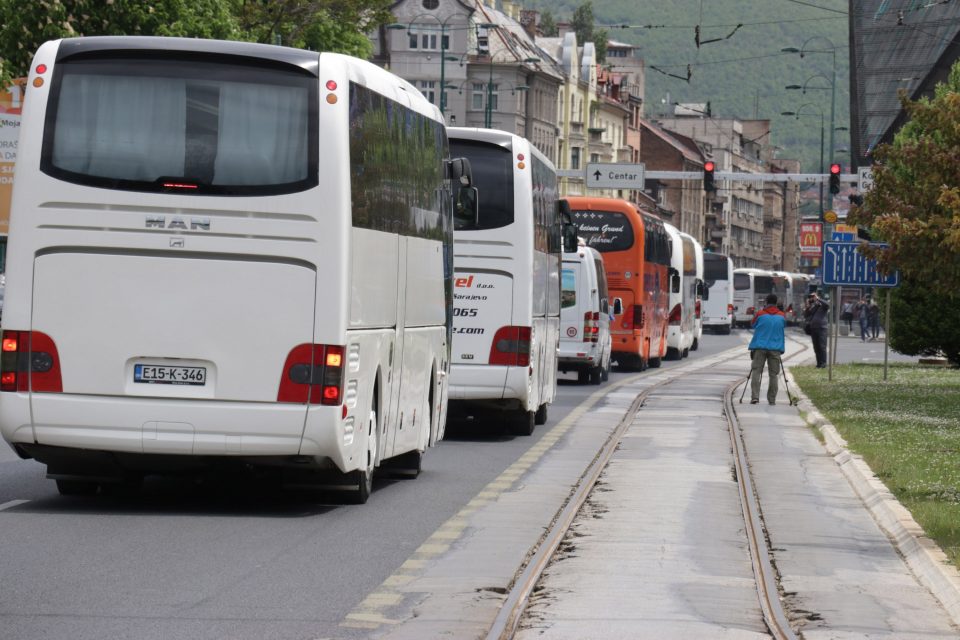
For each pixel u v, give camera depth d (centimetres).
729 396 8112
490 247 5184
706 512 3478
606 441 5331
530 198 5200
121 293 3148
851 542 3094
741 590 2472
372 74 3400
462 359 5197
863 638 2116
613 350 10669
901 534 3078
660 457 4778
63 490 3519
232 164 3139
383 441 3609
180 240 3133
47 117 3159
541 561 2708
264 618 2133
